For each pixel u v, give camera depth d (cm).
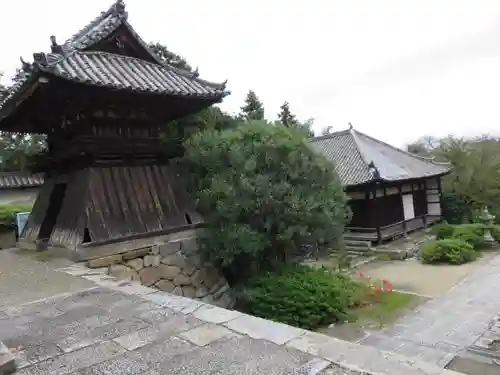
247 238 772
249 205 792
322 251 1004
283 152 860
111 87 645
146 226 762
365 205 1770
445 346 715
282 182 824
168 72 834
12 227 1434
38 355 304
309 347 295
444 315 889
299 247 930
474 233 1731
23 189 2183
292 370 259
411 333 782
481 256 1548
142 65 815
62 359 295
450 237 1755
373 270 1392
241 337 321
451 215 2211
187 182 876
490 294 1042
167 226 793
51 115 777
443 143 2969
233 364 272
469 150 2339
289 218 812
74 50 731
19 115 789
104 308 414
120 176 771
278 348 295
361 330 795
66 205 776
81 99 680
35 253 789
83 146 710
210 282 839
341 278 952
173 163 884
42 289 505
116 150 760
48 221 855
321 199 864
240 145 862
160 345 311
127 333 340
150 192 802
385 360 268
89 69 685
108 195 738
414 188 2097
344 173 1808
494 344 713
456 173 2247
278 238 810
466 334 770
